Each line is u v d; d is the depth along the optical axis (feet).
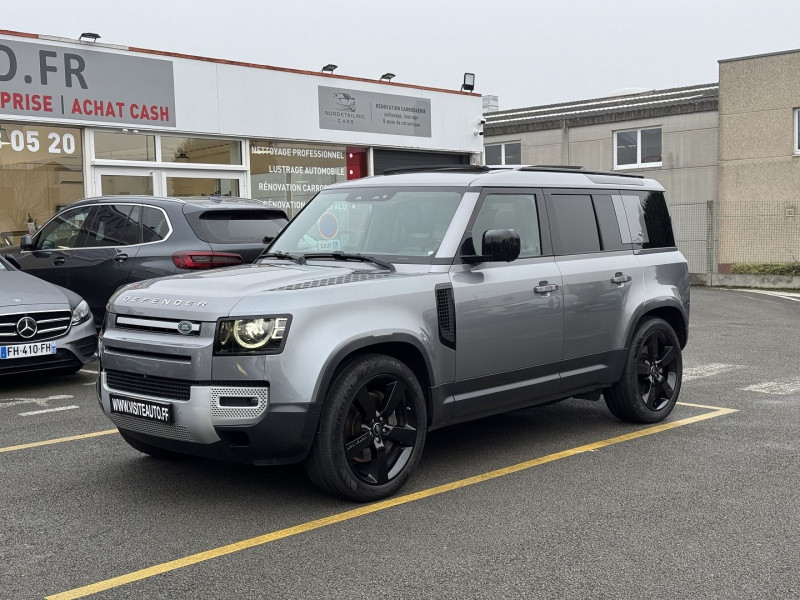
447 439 22.12
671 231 24.89
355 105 60.08
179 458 20.01
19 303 27.55
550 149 94.38
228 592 12.72
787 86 79.15
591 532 15.16
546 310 20.10
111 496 17.34
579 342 21.09
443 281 18.07
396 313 17.07
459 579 13.12
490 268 19.15
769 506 16.56
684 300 24.41
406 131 63.67
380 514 16.19
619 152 90.02
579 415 24.95
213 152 53.06
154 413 16.11
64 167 46.39
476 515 16.11
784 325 46.34
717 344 38.96
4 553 14.34
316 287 16.35
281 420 15.43
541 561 13.83
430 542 14.70
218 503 16.87
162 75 49.67
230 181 54.08
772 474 18.71
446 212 19.15
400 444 17.49
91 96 46.68
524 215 20.38
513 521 15.78
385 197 20.16
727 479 18.35
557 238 20.99
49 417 24.61
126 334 16.87
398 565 13.69
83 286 33.94
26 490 17.76
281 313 15.58
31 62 44.24
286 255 19.93
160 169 50.52
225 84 52.75
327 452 16.05
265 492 17.56
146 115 49.06
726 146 82.79
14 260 35.73
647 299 22.93
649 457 20.18
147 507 16.65
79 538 15.01
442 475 18.80
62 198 46.42
